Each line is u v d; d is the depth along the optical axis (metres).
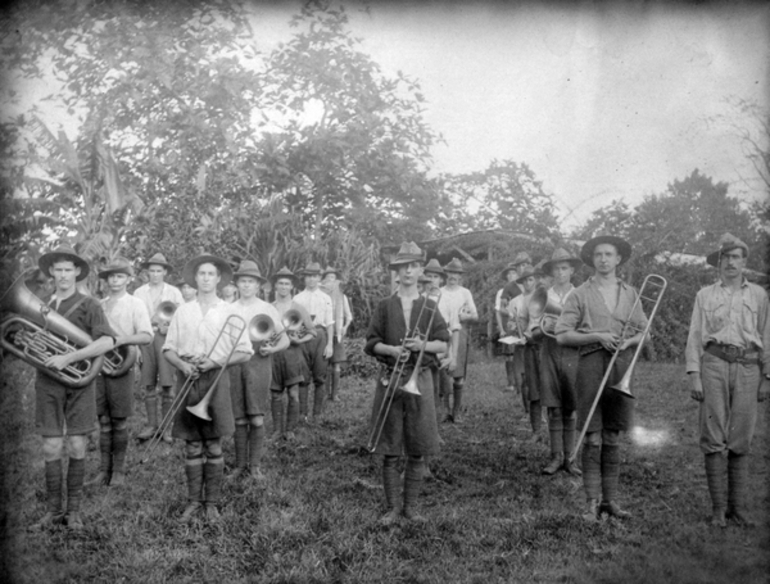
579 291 4.77
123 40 7.97
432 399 4.64
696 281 9.17
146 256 8.79
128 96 8.16
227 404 4.60
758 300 4.44
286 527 4.27
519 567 3.81
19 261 7.91
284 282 7.16
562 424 5.81
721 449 4.43
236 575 3.73
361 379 11.12
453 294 7.37
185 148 8.70
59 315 4.42
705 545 4.01
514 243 9.18
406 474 4.61
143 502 4.77
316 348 8.09
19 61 7.82
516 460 6.12
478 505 4.85
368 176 8.71
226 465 5.95
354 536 4.19
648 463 5.77
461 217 9.27
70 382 4.38
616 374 4.61
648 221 8.61
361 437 7.04
